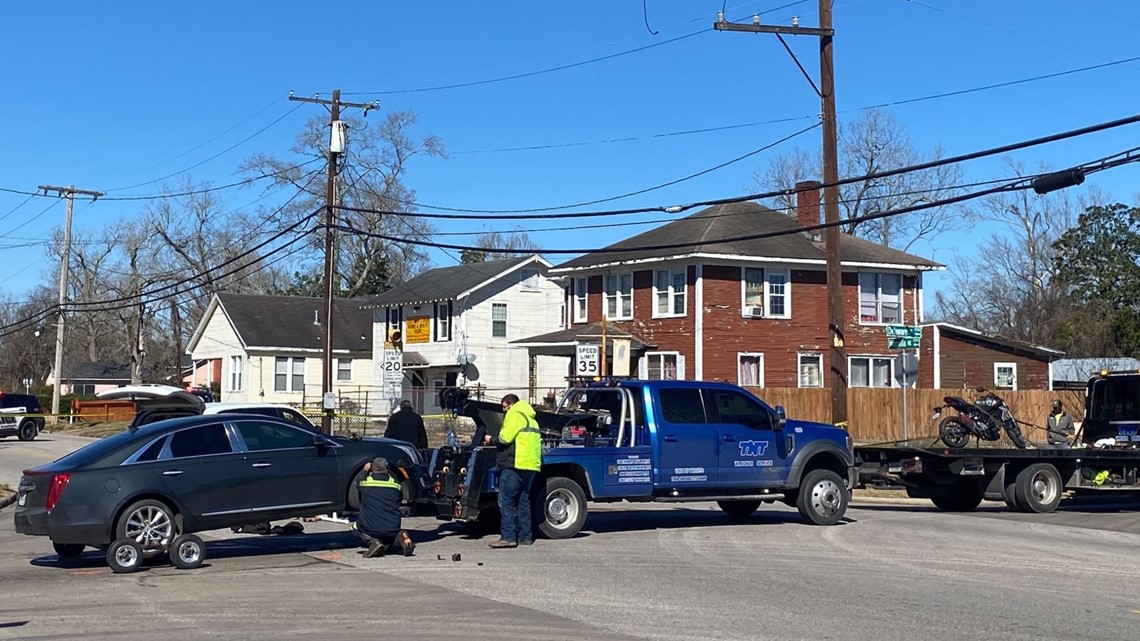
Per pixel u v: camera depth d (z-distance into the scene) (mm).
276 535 15797
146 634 9055
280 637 8922
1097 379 22859
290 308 60438
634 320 40344
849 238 44594
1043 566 13000
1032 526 17719
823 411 34781
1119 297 60938
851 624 9461
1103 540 15875
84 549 14703
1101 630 9281
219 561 13234
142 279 70312
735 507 18438
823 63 22672
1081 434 23281
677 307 38906
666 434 15766
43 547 15047
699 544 14680
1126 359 51250
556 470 15312
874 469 20625
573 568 12578
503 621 9562
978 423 21234
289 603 10430
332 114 33188
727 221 40219
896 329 25781
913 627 9352
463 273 53094
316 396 58656
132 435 13344
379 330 55969
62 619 9711
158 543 12914
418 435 18984
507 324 50938
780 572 12312
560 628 9273
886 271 41688
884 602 10500
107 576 12234
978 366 42906
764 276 39438
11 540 15867
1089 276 62562
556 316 52000
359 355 59969
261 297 60438
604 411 15945
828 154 22500
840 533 16031
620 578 11867
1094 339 56812
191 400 20938
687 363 38312
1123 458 20578
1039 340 60062
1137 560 13648
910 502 23141
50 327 83438
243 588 11305
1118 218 62531
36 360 93375
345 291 70000
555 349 42531
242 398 57312
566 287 43688
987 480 20188
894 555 13805
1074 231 63219
